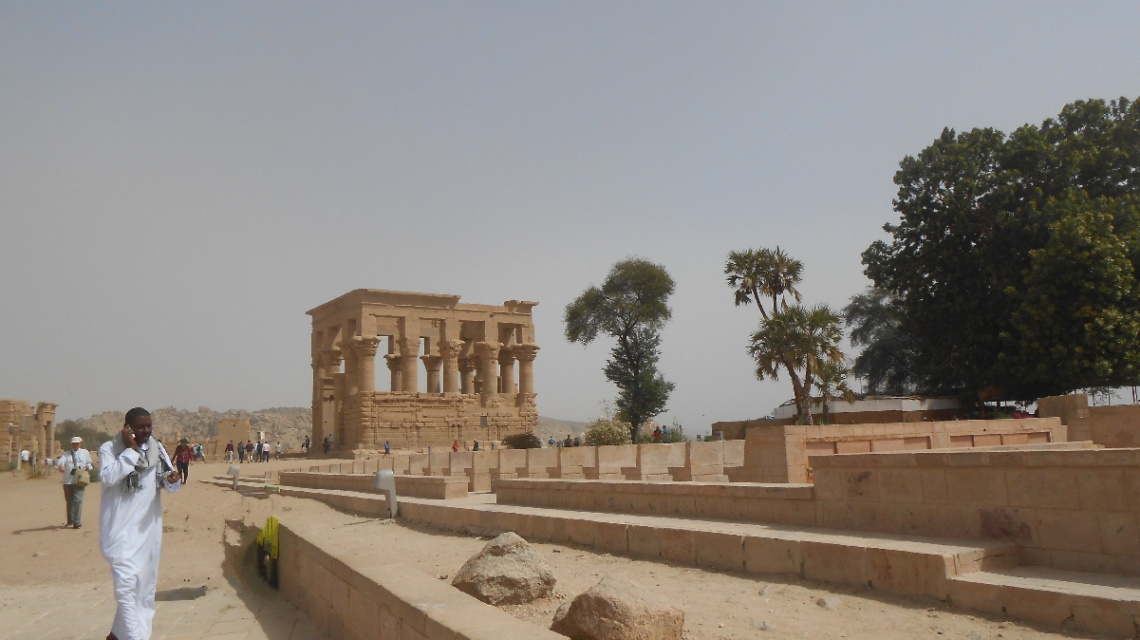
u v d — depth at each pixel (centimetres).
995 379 3972
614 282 6525
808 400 3881
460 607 555
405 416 6109
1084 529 703
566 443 4422
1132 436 1808
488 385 6631
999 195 4016
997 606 647
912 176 4422
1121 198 3906
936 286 4322
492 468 2455
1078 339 3578
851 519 920
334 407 6731
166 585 1064
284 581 999
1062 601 604
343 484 2522
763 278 4484
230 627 834
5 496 2759
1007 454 763
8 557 1403
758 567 873
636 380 6359
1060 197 3891
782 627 662
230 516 1903
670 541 991
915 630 632
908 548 739
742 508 1071
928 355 4516
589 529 1142
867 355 6128
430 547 1288
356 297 6144
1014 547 746
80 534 1708
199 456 6147
